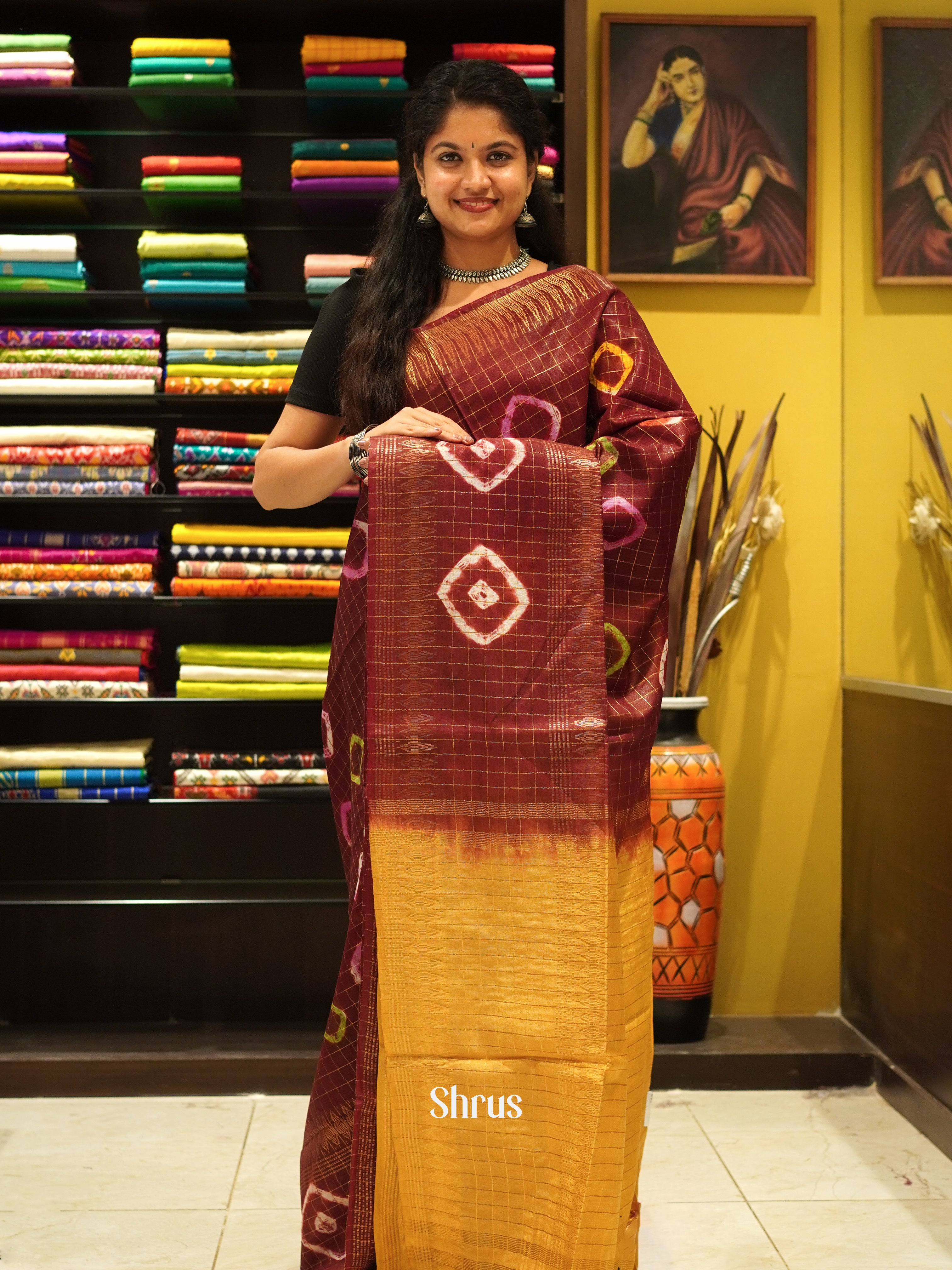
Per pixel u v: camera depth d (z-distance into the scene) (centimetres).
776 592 291
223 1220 194
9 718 285
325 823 288
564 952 139
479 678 141
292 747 287
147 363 263
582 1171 136
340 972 163
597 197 288
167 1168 215
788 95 287
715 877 264
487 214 155
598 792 139
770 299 290
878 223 258
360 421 155
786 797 292
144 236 261
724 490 279
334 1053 160
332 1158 161
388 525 142
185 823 287
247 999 286
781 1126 236
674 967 261
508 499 142
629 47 286
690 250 287
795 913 292
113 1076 253
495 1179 138
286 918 286
